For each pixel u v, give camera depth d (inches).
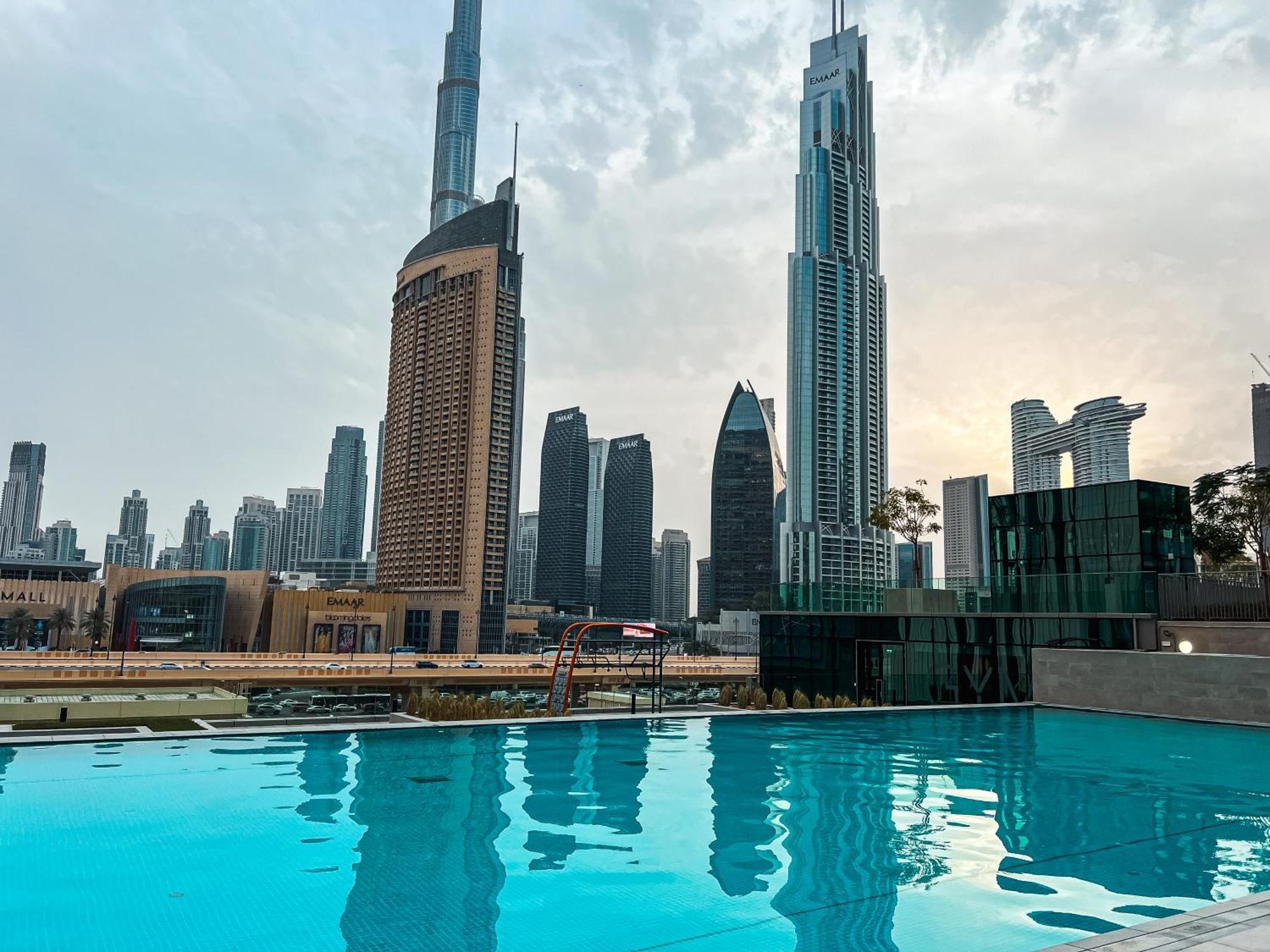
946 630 1278.3
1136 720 953.5
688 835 437.1
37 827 426.0
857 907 329.7
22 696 1565.0
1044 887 356.5
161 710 1473.9
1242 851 415.5
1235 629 1023.6
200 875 356.8
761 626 1552.7
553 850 404.5
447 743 722.8
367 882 352.5
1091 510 1323.8
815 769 636.7
